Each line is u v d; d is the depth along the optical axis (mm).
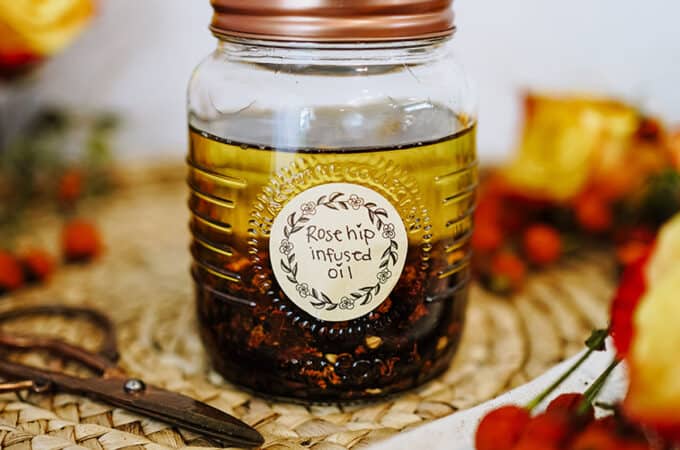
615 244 438
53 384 310
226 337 306
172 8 517
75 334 360
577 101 427
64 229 431
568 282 409
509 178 434
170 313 379
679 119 536
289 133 287
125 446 280
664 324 231
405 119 295
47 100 527
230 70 303
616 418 253
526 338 359
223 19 288
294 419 301
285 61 289
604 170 419
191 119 315
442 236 299
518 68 536
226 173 290
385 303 291
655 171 416
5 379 319
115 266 423
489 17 525
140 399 298
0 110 524
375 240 284
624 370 297
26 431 287
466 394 318
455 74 312
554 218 442
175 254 436
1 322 367
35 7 418
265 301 291
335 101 292
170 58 527
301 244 283
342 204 280
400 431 293
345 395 302
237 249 292
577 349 349
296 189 280
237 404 310
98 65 523
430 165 289
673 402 229
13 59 430
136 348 350
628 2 520
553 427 247
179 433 290
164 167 501
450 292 309
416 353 304
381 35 272
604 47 530
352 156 277
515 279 394
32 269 399
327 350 292
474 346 353
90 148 492
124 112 534
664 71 531
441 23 287
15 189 480
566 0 521
